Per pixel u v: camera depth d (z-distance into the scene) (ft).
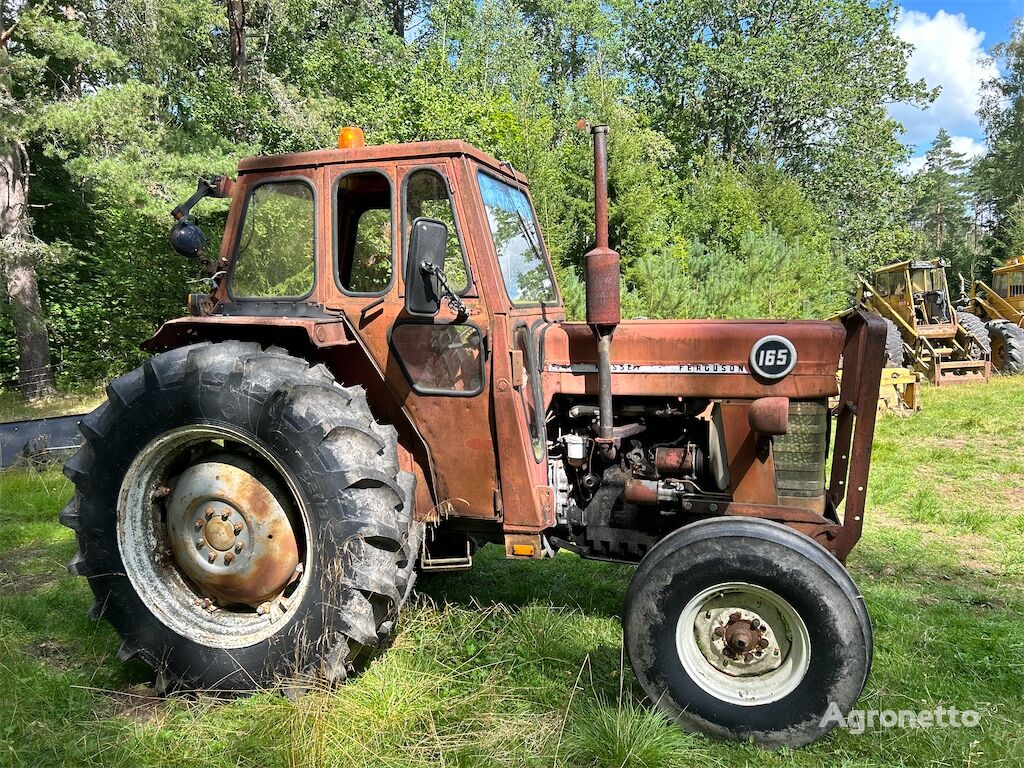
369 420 9.23
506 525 9.75
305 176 9.84
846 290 67.26
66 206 47.73
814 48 92.17
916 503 17.69
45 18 32.24
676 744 8.07
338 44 45.78
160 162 34.06
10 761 7.74
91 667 9.98
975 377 40.04
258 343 9.69
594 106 48.73
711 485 10.33
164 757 7.88
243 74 43.50
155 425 9.28
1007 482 19.88
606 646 10.29
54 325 44.32
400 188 9.50
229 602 9.77
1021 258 51.08
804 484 9.64
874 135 91.76
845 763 7.78
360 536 8.67
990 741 8.10
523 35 82.53
